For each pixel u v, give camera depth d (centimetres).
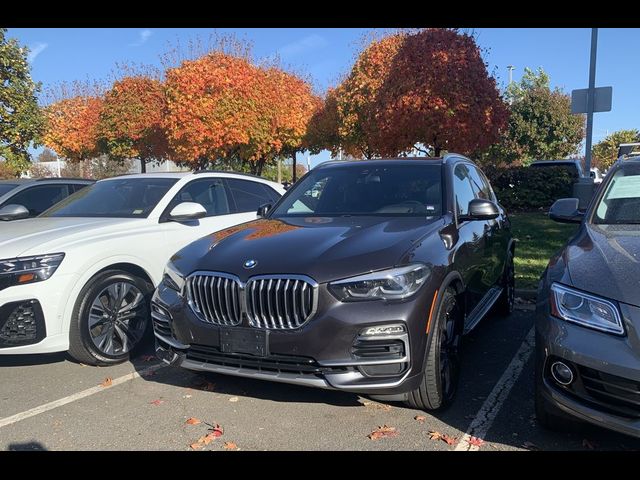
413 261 337
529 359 479
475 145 1461
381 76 2011
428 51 1425
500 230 565
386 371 321
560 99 3253
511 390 410
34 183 822
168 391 423
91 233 488
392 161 506
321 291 321
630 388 268
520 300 687
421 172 477
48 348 443
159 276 523
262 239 382
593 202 411
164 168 3797
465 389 413
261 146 2170
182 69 1986
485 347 514
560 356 291
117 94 2461
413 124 1424
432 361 340
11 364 495
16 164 1462
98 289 471
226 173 660
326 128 2683
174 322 369
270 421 365
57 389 432
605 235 353
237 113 1984
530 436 338
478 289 466
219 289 346
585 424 326
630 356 268
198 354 361
